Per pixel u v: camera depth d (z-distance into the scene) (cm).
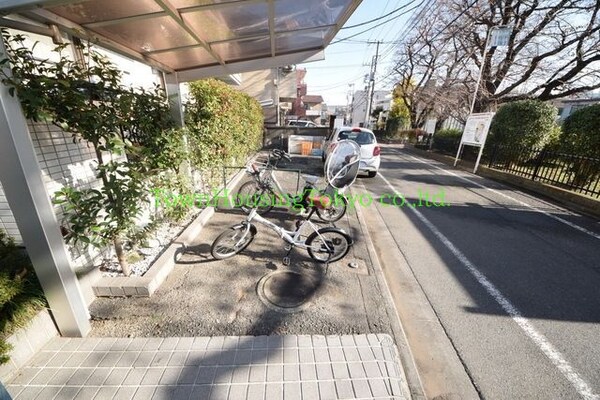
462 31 1068
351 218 463
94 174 272
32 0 146
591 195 552
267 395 168
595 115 585
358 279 292
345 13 261
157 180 335
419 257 357
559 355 213
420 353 214
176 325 221
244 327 221
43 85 174
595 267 337
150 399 164
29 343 187
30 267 203
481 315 255
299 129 1484
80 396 164
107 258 296
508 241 404
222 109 520
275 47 347
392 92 2203
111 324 221
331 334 217
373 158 759
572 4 817
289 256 321
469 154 1066
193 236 358
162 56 323
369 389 174
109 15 210
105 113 219
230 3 216
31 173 167
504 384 189
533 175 710
